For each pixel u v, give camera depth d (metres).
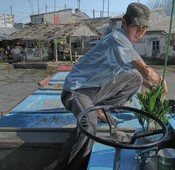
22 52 40.03
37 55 39.00
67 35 37.31
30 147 3.88
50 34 38.19
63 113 5.25
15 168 3.95
